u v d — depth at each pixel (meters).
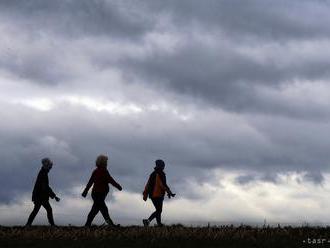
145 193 25.92
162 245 20.11
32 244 20.52
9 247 20.03
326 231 23.44
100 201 25.22
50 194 25.53
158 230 23.05
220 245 20.44
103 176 25.25
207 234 22.19
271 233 22.47
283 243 20.66
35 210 25.44
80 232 22.83
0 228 24.56
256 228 24.30
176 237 21.72
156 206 25.89
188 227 24.73
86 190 25.22
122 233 22.56
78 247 19.92
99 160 25.39
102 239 21.27
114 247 19.97
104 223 25.69
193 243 20.58
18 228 24.91
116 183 25.34
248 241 21.00
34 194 25.41
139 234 22.22
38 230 23.36
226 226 24.98
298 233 22.88
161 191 25.89
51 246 20.14
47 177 25.56
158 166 26.03
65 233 22.53
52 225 25.52
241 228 24.44
